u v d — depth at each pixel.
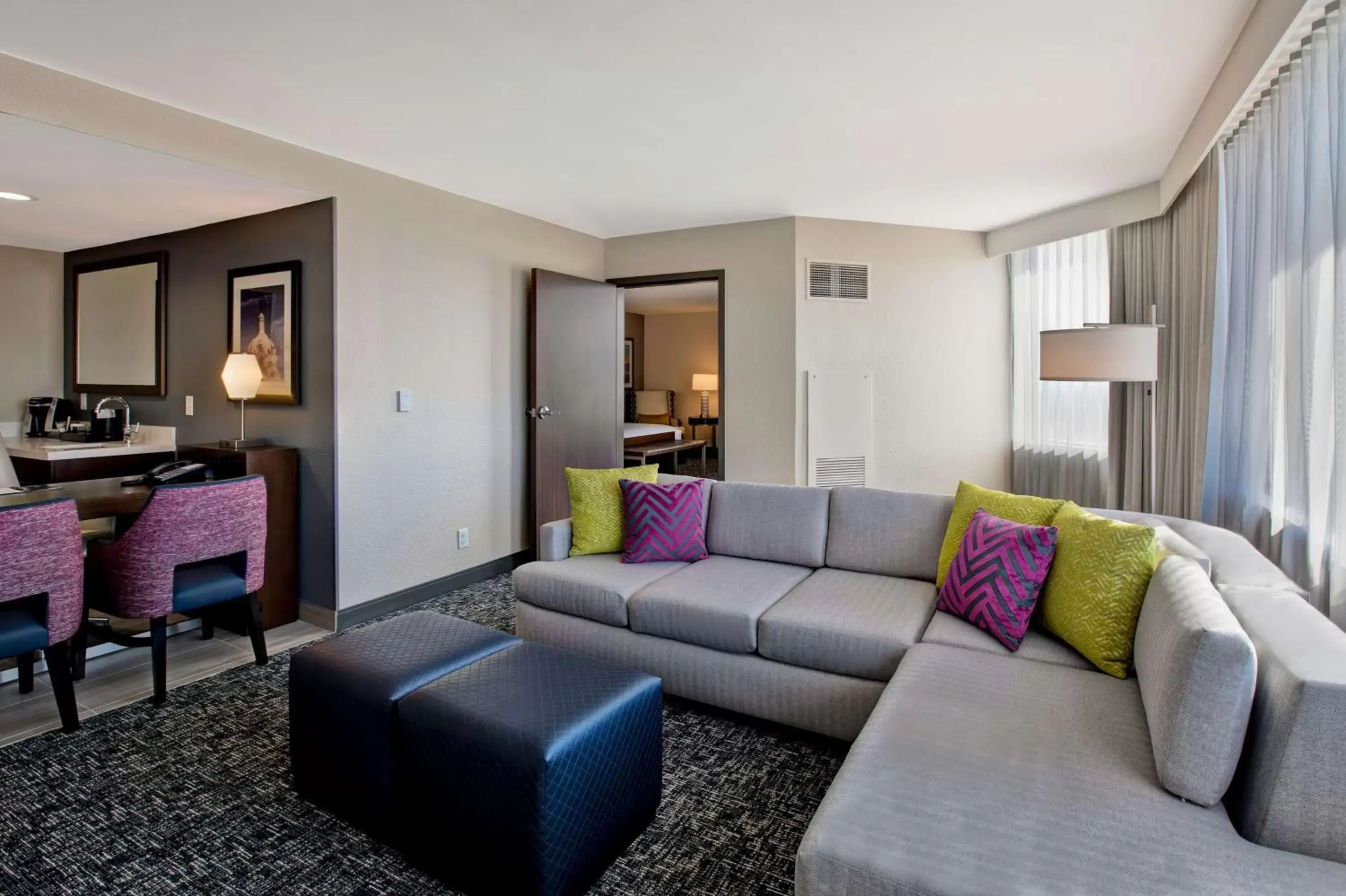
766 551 3.12
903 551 2.86
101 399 4.64
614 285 5.18
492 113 2.89
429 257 3.93
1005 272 5.22
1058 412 4.81
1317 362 2.21
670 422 10.62
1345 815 1.18
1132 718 1.67
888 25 2.21
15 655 2.28
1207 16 2.20
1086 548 2.08
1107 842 1.23
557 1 2.04
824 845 1.25
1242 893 1.11
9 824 1.94
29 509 2.27
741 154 3.43
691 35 2.25
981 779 1.42
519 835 1.59
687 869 1.77
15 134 2.56
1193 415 3.53
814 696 2.35
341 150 3.32
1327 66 2.08
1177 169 3.43
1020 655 2.06
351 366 3.53
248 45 2.29
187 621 3.54
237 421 3.91
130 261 4.41
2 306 4.58
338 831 1.92
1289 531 2.41
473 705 1.75
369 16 2.12
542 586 2.94
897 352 4.95
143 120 2.70
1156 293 4.02
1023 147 3.37
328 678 1.95
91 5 2.04
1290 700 1.23
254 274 3.73
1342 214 2.00
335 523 3.51
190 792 2.10
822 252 4.76
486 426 4.36
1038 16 2.17
